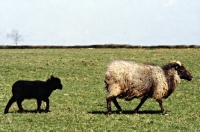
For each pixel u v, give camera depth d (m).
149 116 20.75
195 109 23.56
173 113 21.94
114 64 20.48
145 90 20.58
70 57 63.91
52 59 59.59
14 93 21.03
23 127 17.56
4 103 25.30
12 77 40.66
